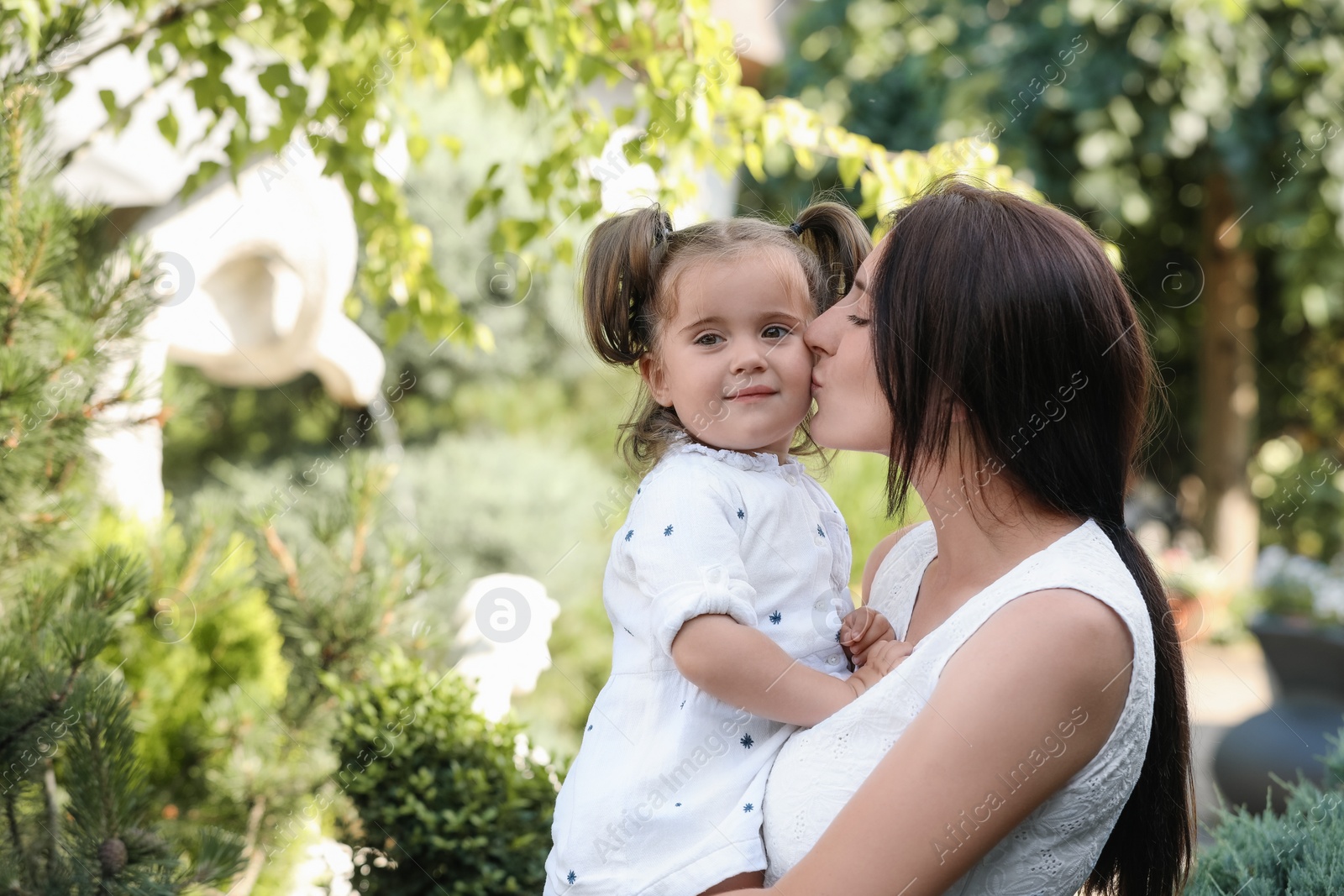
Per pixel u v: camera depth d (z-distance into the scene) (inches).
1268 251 275.7
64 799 73.1
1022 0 234.4
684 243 54.8
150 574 66.6
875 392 47.8
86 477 75.4
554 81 87.7
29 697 56.9
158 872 59.1
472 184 234.2
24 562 67.9
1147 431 48.7
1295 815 60.7
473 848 74.6
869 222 116.0
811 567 50.9
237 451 254.7
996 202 45.8
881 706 41.9
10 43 68.1
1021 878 39.5
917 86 239.8
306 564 84.0
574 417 256.8
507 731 81.4
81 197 77.0
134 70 110.1
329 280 126.3
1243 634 221.8
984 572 45.1
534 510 210.2
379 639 82.9
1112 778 39.6
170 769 86.7
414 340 246.5
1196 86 221.5
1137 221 231.6
